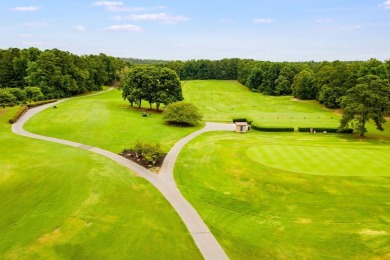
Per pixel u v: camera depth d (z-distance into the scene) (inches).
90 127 2635.3
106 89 5895.7
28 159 1788.9
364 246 1103.0
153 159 1846.7
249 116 3614.7
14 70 4635.8
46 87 4163.4
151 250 1052.5
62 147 2096.5
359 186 1446.9
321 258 1047.6
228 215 1315.2
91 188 1471.5
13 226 1146.7
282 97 5334.6
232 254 1059.9
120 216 1253.7
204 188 1535.4
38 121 2785.4
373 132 2856.8
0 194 1369.3
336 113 3836.1
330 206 1343.5
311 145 2039.9
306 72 4960.6
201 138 2534.5
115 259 997.8
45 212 1245.1
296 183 1487.5
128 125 2790.4
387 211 1302.9
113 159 1904.5
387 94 2583.7
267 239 1150.3
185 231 1181.7
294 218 1284.4
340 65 4170.8
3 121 2714.1
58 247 1040.2
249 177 1574.8
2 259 970.1
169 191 1509.6
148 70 3602.4
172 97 3533.5
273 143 2124.8
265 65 6515.8
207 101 4891.7
